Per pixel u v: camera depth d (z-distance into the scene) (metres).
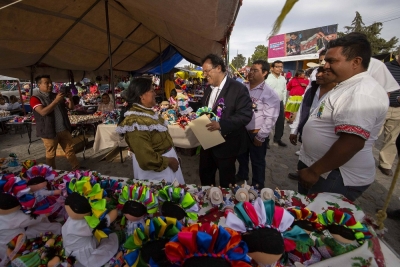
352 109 1.10
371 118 1.07
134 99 1.57
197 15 1.67
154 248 0.71
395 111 3.05
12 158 2.09
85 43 4.80
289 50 20.94
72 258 0.94
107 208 1.02
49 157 3.20
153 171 1.71
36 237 1.09
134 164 1.88
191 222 1.10
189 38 3.51
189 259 0.58
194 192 1.39
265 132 2.54
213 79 2.14
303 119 2.12
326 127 1.32
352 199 1.44
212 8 1.42
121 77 8.54
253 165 2.77
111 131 3.65
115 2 3.79
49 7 3.25
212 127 1.98
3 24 3.14
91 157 4.36
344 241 0.90
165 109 3.84
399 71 2.90
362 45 1.16
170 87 8.69
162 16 2.43
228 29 2.23
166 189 1.08
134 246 0.75
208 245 0.59
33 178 1.21
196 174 3.53
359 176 1.33
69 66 5.82
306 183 1.23
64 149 3.40
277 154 4.32
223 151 2.15
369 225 1.09
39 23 3.50
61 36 4.20
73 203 0.90
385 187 2.97
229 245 0.61
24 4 2.98
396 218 2.38
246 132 2.40
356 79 1.20
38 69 5.18
